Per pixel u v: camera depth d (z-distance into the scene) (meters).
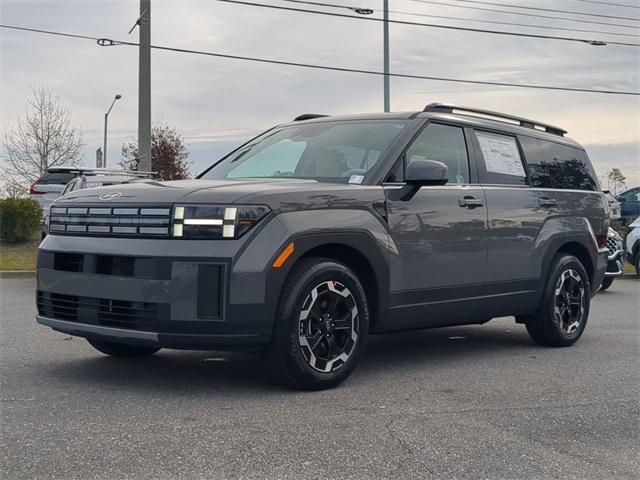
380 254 5.55
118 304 4.89
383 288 5.59
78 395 5.00
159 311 4.72
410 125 6.20
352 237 5.34
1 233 20.09
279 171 6.25
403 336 7.87
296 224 5.01
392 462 3.85
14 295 11.55
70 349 6.62
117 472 3.61
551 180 7.50
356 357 5.39
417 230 5.84
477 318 6.53
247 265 4.77
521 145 7.28
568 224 7.46
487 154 6.80
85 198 5.32
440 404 4.99
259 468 3.71
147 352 6.34
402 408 4.86
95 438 4.09
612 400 5.25
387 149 5.96
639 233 17.28
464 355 6.82
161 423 4.39
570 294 7.44
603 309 10.85
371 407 4.85
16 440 4.04
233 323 4.74
